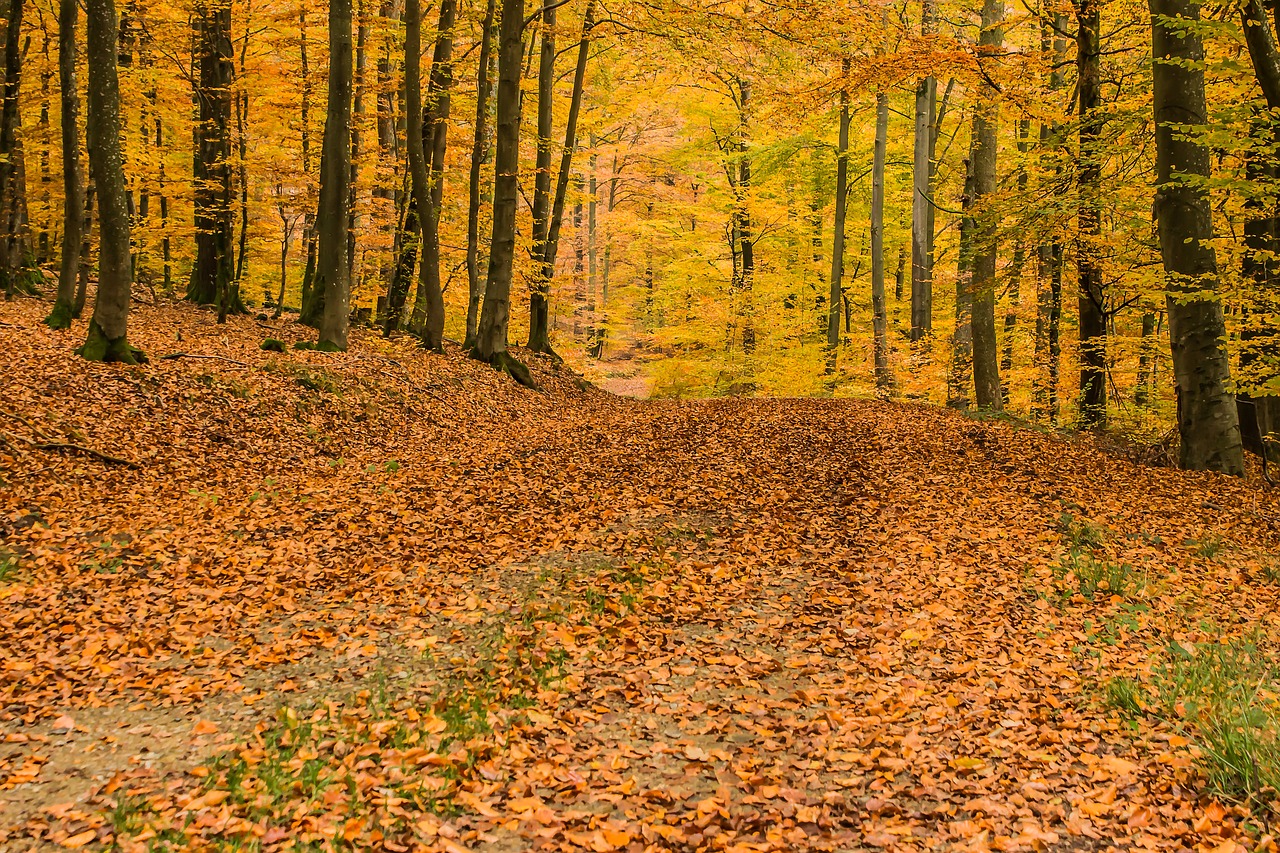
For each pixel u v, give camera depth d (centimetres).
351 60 1636
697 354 3030
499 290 2006
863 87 1509
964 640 636
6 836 408
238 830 404
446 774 462
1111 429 1573
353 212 2128
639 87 2722
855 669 597
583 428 1555
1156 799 406
